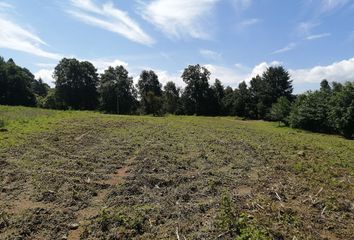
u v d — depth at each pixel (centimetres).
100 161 1661
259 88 9438
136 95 9444
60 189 1200
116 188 1226
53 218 945
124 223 897
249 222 879
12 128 2598
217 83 10494
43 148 1902
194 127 3816
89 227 884
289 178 1438
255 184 1328
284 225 888
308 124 5688
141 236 837
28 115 3859
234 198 1116
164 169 1528
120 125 3347
